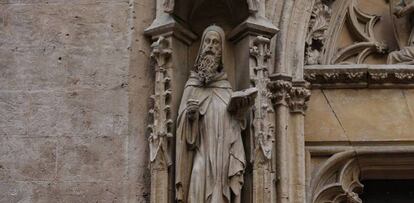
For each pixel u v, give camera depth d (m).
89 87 6.92
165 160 6.53
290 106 7.18
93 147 6.78
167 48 6.83
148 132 6.78
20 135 6.86
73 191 6.69
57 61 7.02
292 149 7.11
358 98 7.59
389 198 7.64
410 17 7.81
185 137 6.54
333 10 7.86
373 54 7.87
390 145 7.47
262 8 7.02
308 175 7.30
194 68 6.85
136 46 7.01
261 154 6.55
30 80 6.99
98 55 7.00
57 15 7.14
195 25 7.15
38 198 6.71
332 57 7.75
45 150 6.81
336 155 7.41
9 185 6.75
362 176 7.61
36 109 6.91
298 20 7.33
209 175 6.43
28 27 7.13
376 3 8.02
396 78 7.55
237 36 7.02
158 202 6.45
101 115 6.84
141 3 7.14
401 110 7.56
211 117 6.58
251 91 6.46
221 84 6.76
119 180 6.68
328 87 7.59
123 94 6.88
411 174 7.57
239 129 6.59
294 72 7.21
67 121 6.86
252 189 6.52
